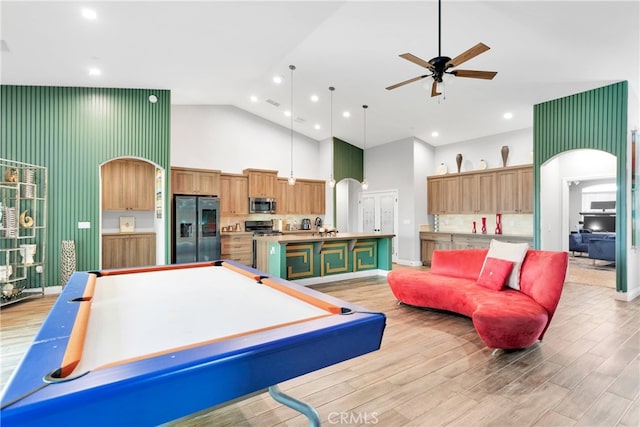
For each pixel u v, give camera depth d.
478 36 3.96
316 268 5.74
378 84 5.64
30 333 3.36
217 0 3.31
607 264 7.86
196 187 6.77
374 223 8.94
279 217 8.30
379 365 2.66
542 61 4.33
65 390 0.81
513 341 2.76
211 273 2.64
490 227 7.18
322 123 7.78
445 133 7.44
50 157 4.95
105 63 4.39
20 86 4.86
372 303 4.52
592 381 2.39
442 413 2.01
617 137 4.72
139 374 0.89
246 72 5.38
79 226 5.09
